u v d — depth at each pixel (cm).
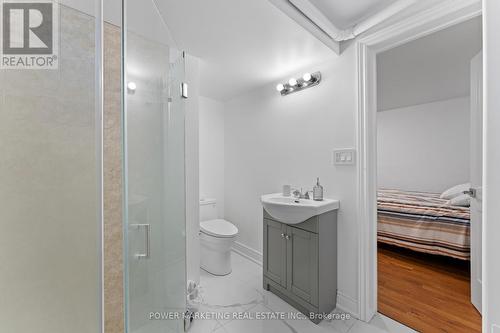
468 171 354
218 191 301
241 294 192
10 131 80
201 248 237
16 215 81
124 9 75
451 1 120
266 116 244
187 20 134
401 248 279
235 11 126
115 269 104
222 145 305
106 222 101
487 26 51
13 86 81
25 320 83
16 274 81
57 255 88
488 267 49
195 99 191
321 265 161
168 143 122
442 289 193
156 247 105
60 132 88
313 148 196
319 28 154
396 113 430
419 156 402
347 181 170
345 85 171
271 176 238
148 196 96
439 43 195
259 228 253
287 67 199
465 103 356
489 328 48
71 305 91
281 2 127
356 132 163
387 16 136
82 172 93
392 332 145
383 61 229
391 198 326
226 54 177
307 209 158
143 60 90
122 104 74
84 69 93
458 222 222
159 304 108
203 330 150
